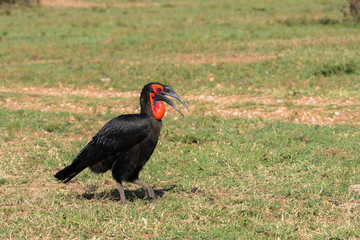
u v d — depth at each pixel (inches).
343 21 1307.8
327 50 920.3
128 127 313.7
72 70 896.9
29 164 427.2
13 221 297.6
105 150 318.3
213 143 485.1
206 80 791.7
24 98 730.8
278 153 435.2
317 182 359.3
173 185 372.8
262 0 2161.7
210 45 1048.2
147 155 329.4
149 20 1560.0
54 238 274.8
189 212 309.4
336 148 442.3
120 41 1135.6
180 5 2079.2
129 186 379.2
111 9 1962.4
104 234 279.1
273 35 1136.2
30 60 996.6
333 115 572.4
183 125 561.9
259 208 316.2
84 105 676.1
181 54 992.2
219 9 1895.9
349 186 346.9
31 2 2107.5
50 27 1448.1
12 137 525.0
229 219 296.0
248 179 376.2
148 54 1007.0
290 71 799.1
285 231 276.5
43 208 324.8
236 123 559.5
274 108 611.5
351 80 739.4
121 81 820.6
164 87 326.3
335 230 273.1
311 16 1540.4
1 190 361.4
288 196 340.5
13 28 1408.7
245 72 813.2
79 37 1239.5
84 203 331.3
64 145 484.1
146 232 282.5
